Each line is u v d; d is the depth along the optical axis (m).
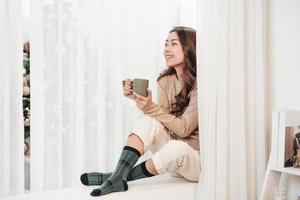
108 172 2.21
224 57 2.06
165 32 2.42
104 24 2.18
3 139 1.89
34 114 1.98
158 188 2.02
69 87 2.08
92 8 2.14
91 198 1.83
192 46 2.31
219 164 2.04
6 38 1.89
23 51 2.02
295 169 1.90
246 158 2.13
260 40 2.15
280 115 1.95
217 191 2.03
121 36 2.24
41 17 1.98
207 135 2.04
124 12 2.25
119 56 2.23
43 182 2.00
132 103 2.32
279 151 1.95
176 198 2.05
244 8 2.15
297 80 2.09
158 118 2.14
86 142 2.16
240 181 2.08
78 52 2.09
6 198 1.82
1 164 1.89
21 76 1.94
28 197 1.84
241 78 2.09
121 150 2.26
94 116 2.18
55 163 2.05
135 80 2.07
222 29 2.06
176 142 2.09
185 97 2.31
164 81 2.36
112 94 2.24
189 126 2.20
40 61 1.99
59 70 2.03
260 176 2.16
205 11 2.04
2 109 1.89
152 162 2.06
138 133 2.06
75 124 2.10
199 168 2.12
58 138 2.04
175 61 2.29
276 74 2.21
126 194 1.91
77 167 2.11
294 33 2.09
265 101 2.19
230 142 2.08
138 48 2.31
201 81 2.06
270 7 2.23
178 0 2.46
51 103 2.04
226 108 2.06
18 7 1.93
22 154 1.94
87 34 2.14
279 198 1.96
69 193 1.91
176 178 2.26
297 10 2.07
